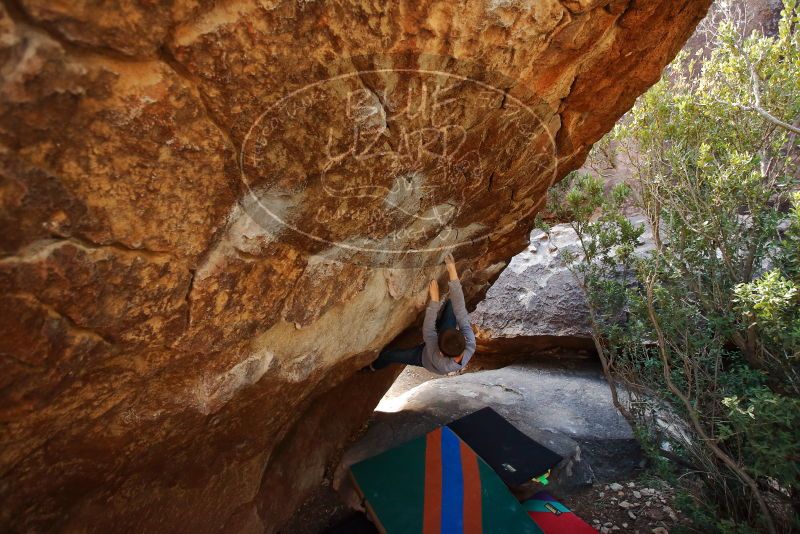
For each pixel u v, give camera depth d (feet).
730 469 7.85
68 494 3.89
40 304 2.53
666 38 5.31
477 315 18.48
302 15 2.67
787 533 6.83
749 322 7.24
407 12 3.09
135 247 2.85
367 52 3.15
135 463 4.38
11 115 1.98
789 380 6.88
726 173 7.23
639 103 8.61
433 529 7.88
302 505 8.79
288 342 5.16
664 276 8.86
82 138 2.27
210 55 2.49
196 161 2.84
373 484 8.70
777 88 7.55
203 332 3.84
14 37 1.85
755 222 7.68
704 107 7.91
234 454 6.17
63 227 2.41
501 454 9.99
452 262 8.05
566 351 17.47
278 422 6.70
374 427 11.03
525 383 14.55
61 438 3.36
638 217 16.19
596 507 9.50
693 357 8.36
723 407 7.79
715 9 15.07
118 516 4.66
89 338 2.93
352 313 6.10
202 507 6.03
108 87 2.23
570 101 5.61
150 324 3.31
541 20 3.75
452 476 8.98
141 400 3.82
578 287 16.47
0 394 2.64
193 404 4.32
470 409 12.33
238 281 3.83
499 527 7.95
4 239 2.21
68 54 2.03
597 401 13.17
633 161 9.28
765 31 15.10
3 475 3.15
